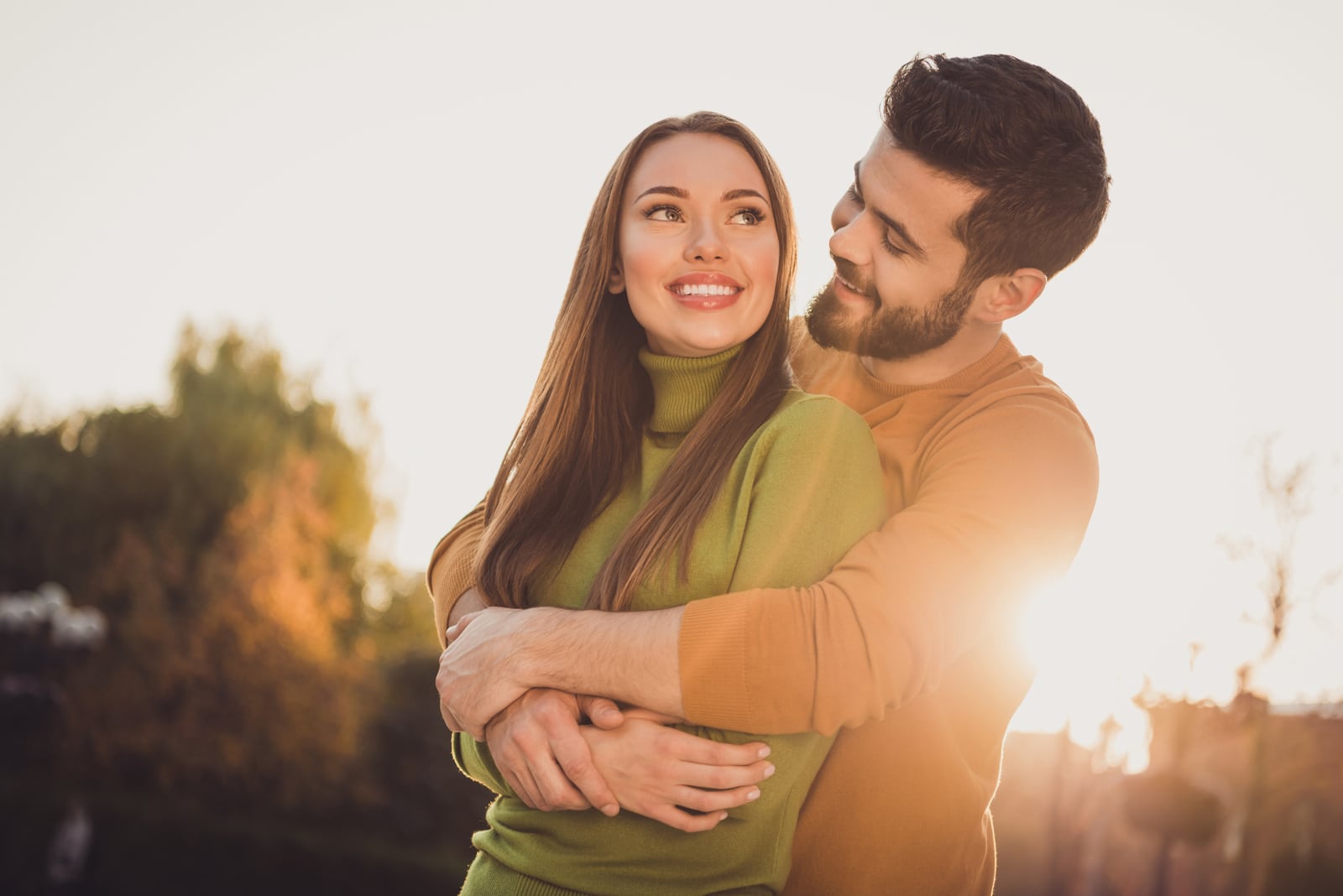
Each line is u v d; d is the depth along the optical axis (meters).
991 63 2.24
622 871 1.89
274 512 24.89
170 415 27.33
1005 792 9.09
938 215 2.17
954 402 2.24
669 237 2.10
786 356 2.17
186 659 23.27
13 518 25.75
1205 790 8.12
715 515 1.98
